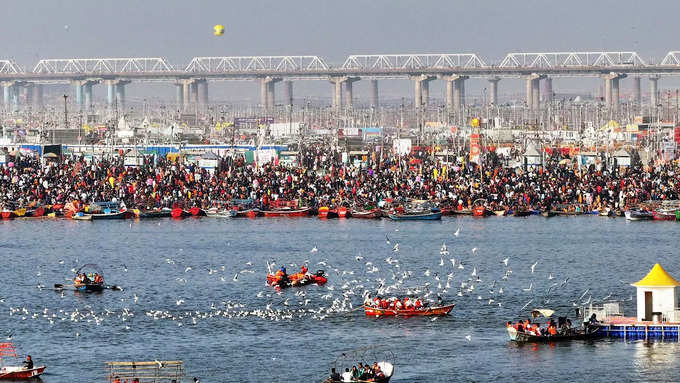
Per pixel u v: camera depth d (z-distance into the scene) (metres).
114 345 152.62
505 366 139.88
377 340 153.50
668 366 138.25
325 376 137.00
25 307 180.25
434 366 140.38
